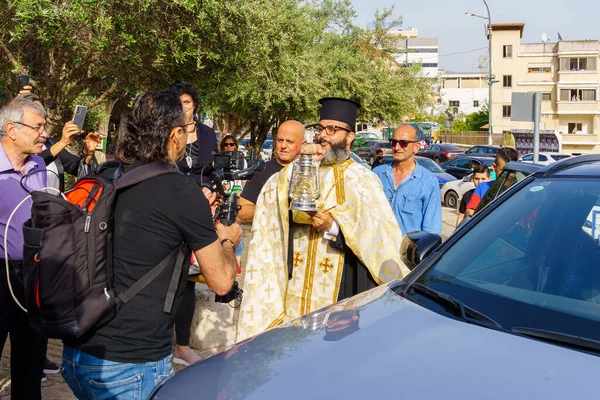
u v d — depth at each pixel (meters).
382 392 1.92
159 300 2.57
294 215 3.64
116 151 2.71
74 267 2.43
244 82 8.18
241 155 3.13
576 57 60.06
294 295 3.75
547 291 2.49
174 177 2.59
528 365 1.99
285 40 9.10
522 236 2.81
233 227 3.03
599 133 60.34
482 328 2.30
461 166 24.73
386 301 2.66
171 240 2.57
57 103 7.46
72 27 6.40
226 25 7.03
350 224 3.58
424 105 21.78
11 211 3.53
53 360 4.93
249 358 2.35
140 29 6.65
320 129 3.74
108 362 2.53
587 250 2.63
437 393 1.87
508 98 62.34
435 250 2.97
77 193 2.62
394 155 4.97
